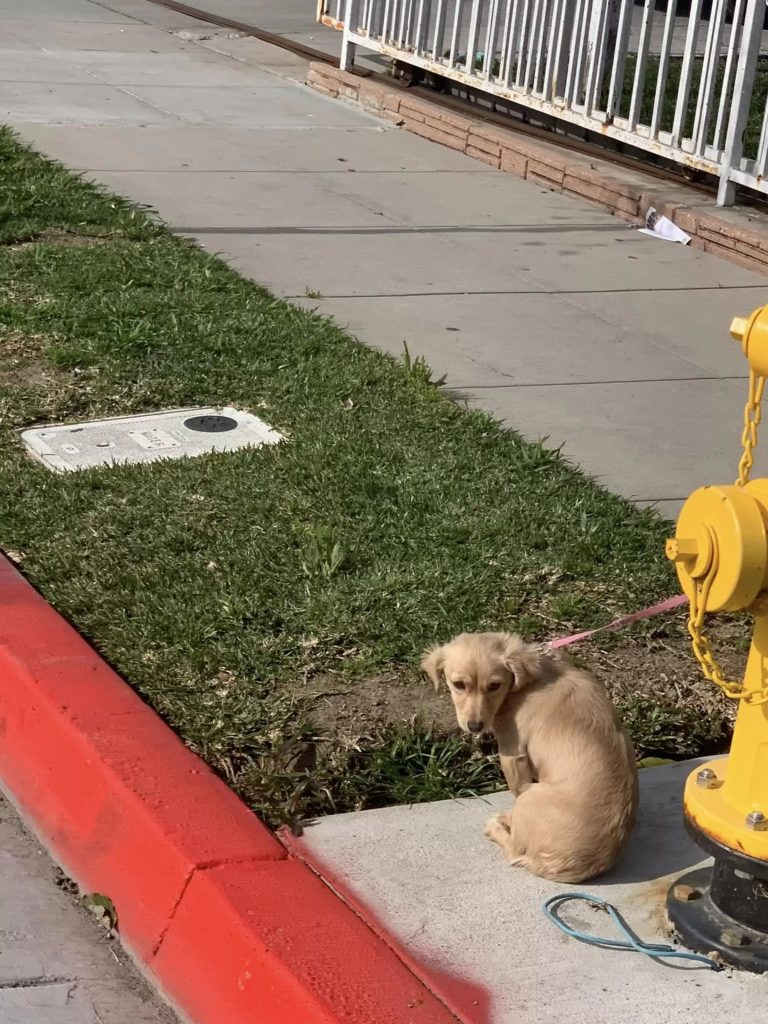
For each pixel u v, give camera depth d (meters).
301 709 4.30
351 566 4.79
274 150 9.95
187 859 3.82
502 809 4.09
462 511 5.06
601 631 4.33
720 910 3.75
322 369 5.88
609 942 3.74
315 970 3.61
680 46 14.48
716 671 3.64
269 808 4.01
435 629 4.55
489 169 10.01
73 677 4.28
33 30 14.16
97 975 3.77
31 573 4.68
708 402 5.99
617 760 3.88
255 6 16.73
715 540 3.57
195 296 6.55
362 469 5.22
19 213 7.60
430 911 3.79
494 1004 3.60
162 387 5.68
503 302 7.11
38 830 4.08
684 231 8.53
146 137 9.98
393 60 12.09
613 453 5.55
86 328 6.08
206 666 4.39
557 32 9.98
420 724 4.26
